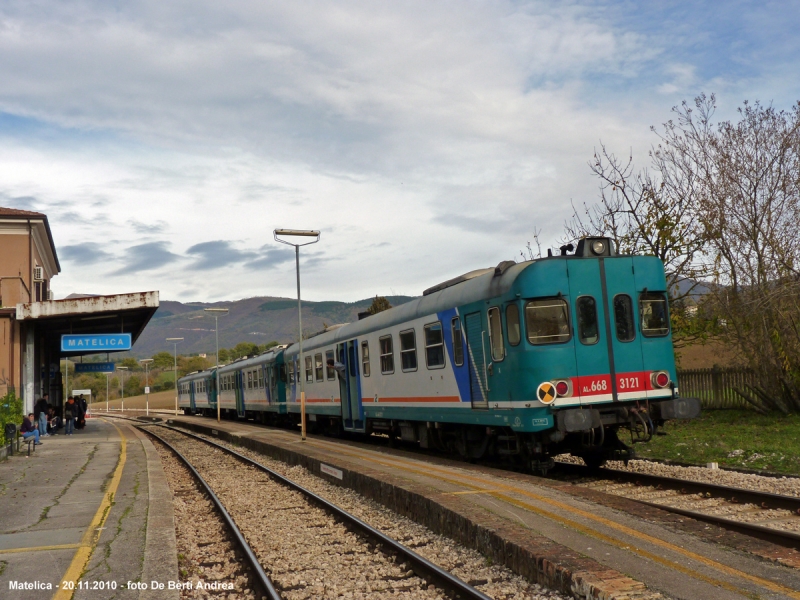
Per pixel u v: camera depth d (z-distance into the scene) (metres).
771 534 7.61
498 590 6.20
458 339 13.91
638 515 7.76
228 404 43.38
